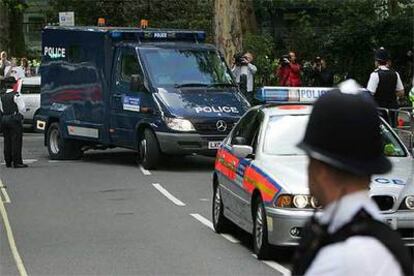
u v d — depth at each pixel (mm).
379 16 43031
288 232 11156
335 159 3236
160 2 48094
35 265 12023
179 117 22734
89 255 12695
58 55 27281
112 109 24906
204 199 18516
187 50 24656
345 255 3029
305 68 37219
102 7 48719
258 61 37188
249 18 45156
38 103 37531
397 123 19328
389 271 2998
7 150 24859
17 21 58750
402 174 11727
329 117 3256
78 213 16781
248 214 12555
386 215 11133
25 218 16219
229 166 13703
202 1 48656
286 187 11258
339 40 40281
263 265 11812
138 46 24250
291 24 56062
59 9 50438
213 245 13414
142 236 14266
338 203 3244
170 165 24672
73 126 26453
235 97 23938
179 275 11328
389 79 19859
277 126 12953
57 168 24641
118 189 20078
